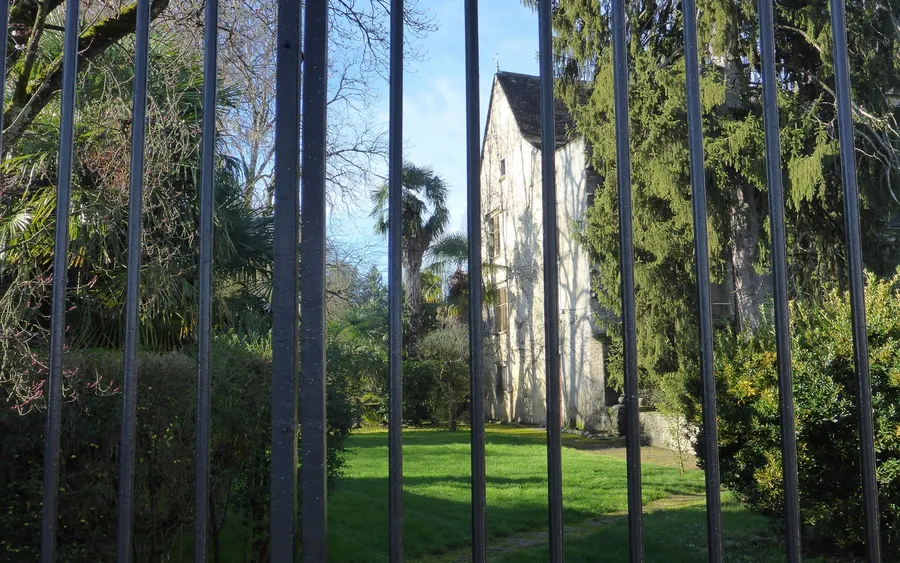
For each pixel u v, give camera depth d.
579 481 10.25
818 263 13.69
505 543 6.93
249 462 5.10
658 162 13.33
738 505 8.50
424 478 10.70
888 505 5.05
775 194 1.61
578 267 21.05
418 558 6.38
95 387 4.29
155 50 6.37
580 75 15.49
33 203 5.79
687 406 6.73
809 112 12.40
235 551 5.83
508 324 26.52
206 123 1.70
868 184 12.84
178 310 6.75
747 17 12.70
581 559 6.24
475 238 1.69
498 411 27.28
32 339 4.48
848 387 5.22
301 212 1.70
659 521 7.76
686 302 13.88
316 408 1.65
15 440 4.18
